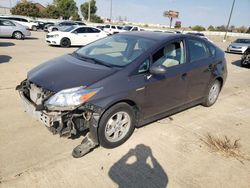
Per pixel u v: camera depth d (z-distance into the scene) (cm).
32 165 284
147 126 399
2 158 292
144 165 300
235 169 307
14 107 436
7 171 272
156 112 373
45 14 5219
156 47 355
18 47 1229
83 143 312
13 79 615
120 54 360
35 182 259
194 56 423
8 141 328
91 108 283
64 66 340
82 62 352
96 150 322
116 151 323
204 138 378
